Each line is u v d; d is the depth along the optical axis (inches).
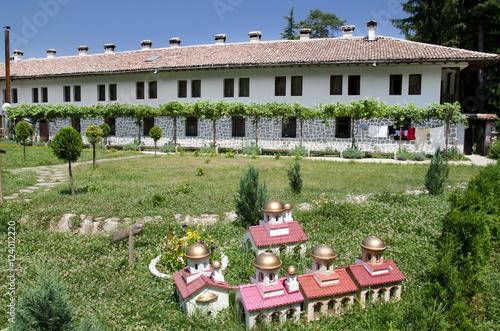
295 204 381.1
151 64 1104.8
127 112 1117.1
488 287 178.2
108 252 264.4
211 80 1061.1
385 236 282.5
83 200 403.9
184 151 1014.4
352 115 914.1
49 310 125.2
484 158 880.3
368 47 967.0
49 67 1268.5
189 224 320.2
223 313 181.0
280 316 167.8
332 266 177.9
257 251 239.5
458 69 911.0
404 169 686.5
